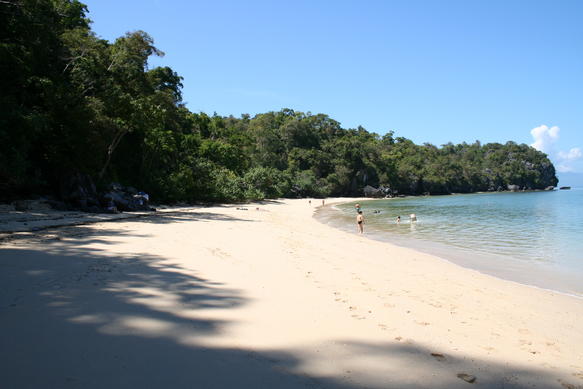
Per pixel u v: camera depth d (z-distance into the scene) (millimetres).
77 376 3479
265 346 4551
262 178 72812
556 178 183750
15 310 5266
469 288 9188
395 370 4125
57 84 26172
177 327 4984
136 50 36500
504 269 12375
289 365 4051
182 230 17125
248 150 93750
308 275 9094
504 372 4309
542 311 7477
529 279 10930
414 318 6234
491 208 51688
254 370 3854
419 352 4707
